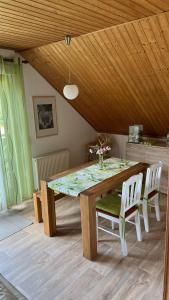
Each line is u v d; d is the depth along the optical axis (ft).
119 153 18.06
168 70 9.75
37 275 7.91
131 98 12.89
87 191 8.36
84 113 16.97
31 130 14.10
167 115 13.03
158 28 7.87
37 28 8.66
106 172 10.21
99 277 7.70
